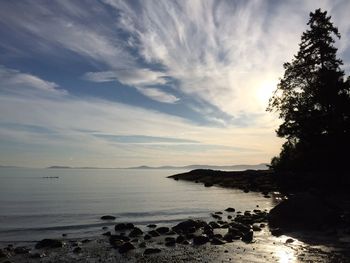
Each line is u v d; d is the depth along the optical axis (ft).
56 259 49.37
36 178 340.59
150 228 72.33
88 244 57.88
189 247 55.52
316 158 131.85
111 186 214.90
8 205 114.01
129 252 52.75
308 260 47.52
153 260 48.62
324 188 128.16
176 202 121.08
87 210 101.65
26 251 53.06
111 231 69.62
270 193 143.43
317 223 69.92
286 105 134.62
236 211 96.94
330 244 55.93
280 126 133.59
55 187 205.16
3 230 70.54
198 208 104.58
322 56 133.39
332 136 121.60
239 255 50.72
